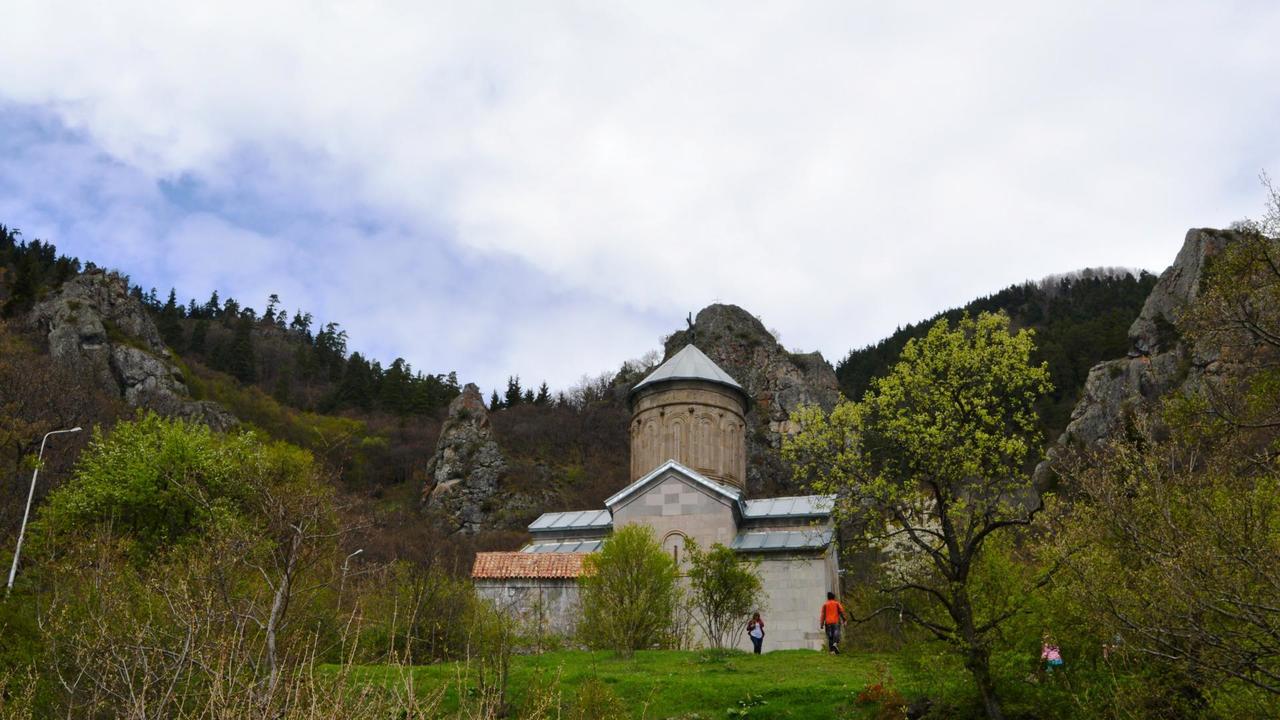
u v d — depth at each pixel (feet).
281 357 369.30
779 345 319.06
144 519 88.53
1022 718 49.78
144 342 252.83
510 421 328.08
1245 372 55.67
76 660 37.35
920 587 52.75
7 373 141.38
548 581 97.91
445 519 235.20
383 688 33.17
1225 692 34.12
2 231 318.45
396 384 344.08
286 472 83.51
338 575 51.70
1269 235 54.34
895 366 65.57
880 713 51.62
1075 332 263.90
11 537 89.61
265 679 29.63
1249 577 31.91
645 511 102.78
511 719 50.24
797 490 249.96
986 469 59.16
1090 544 44.50
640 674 61.36
